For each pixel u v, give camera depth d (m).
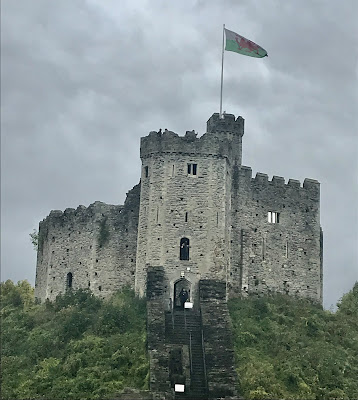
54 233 112.25
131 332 93.94
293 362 89.50
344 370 90.25
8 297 115.88
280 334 94.62
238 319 97.12
